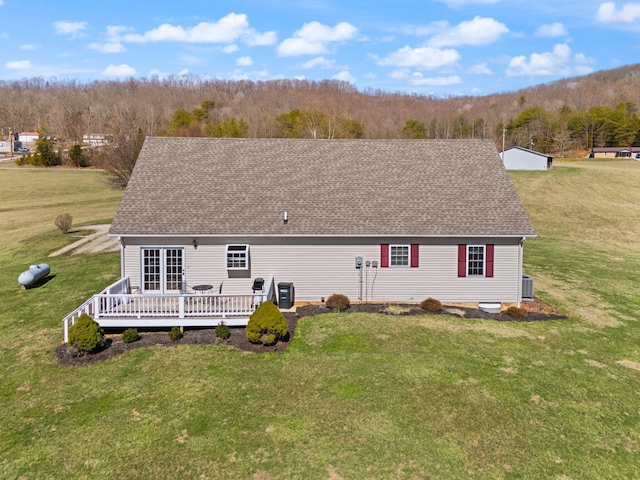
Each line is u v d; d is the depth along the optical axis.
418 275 21.58
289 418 12.68
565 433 12.13
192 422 12.60
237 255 20.97
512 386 14.25
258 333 16.88
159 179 22.92
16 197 58.47
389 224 21.36
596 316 20.56
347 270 21.47
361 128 94.31
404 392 13.82
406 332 18.05
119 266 27.73
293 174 23.73
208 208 21.64
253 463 11.05
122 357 16.30
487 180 23.58
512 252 21.48
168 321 18.05
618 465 11.05
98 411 13.21
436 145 25.52
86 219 43.91
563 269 28.77
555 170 75.56
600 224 45.09
